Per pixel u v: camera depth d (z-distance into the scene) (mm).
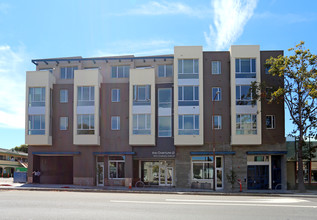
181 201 16734
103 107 33812
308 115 27953
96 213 12555
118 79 34438
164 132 32750
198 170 32438
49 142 33500
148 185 32688
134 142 32344
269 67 31375
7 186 29688
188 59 32875
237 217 11992
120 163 33312
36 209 13539
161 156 32344
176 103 32281
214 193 24250
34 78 34031
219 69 33000
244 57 32062
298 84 28016
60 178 35656
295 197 22203
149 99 32750
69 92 34625
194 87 32469
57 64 36094
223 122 32188
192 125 31938
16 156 69625
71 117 34125
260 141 31047
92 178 32906
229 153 31547
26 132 33531
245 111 31516
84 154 33406
